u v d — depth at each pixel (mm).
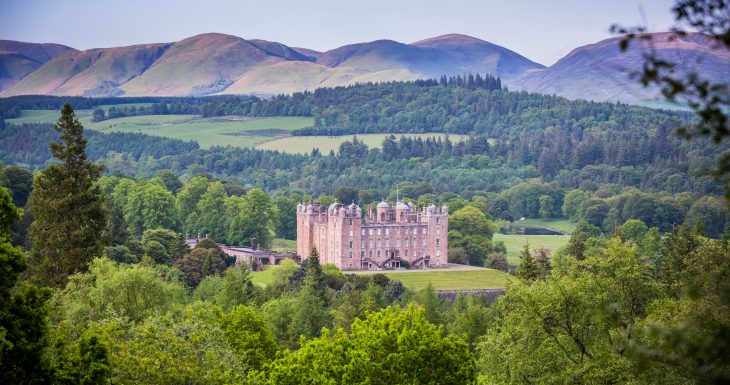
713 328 32000
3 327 50875
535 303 84688
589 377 74438
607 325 72312
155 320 82062
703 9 20609
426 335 87625
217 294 179375
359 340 90000
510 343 88750
